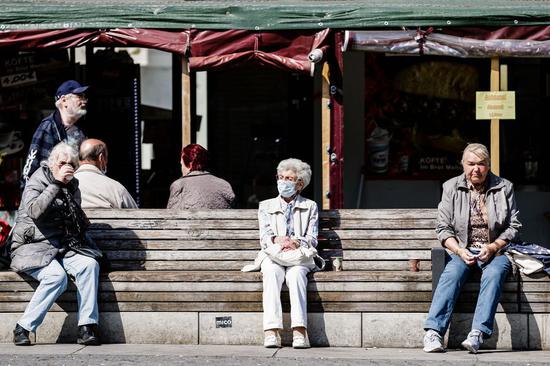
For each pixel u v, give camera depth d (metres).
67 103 13.46
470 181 11.74
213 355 10.95
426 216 12.29
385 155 17.62
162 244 12.43
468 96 17.56
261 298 11.66
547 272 11.41
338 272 11.80
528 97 17.48
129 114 17.20
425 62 17.58
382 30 13.93
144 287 11.74
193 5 14.07
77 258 11.70
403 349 11.46
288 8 13.98
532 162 17.55
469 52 13.86
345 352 11.20
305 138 18.41
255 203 18.50
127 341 11.77
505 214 11.58
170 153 17.55
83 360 10.64
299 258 11.50
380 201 17.66
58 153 11.68
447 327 11.30
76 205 11.91
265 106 18.62
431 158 17.59
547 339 11.46
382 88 17.62
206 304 11.70
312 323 11.62
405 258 12.23
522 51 13.80
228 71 18.67
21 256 11.67
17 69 16.69
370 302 11.56
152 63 17.48
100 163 13.20
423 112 17.61
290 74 18.41
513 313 11.50
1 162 16.61
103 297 11.80
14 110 16.69
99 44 14.20
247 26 14.01
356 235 12.33
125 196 13.06
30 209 11.57
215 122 18.67
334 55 14.11
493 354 11.11
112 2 14.42
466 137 17.56
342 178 14.23
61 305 11.81
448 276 11.32
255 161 18.56
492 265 11.36
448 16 13.80
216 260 12.35
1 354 10.97
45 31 14.05
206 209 12.52
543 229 17.53
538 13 13.74
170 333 11.73
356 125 17.64
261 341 11.66
